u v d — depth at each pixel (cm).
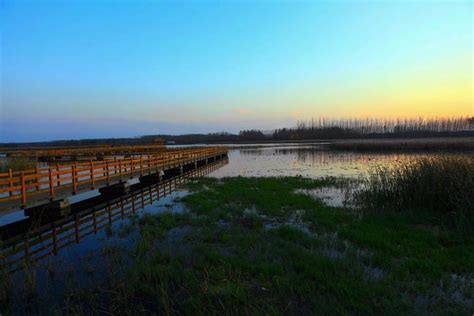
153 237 733
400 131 9706
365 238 656
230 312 392
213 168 2675
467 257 542
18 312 421
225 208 1024
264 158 3797
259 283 476
